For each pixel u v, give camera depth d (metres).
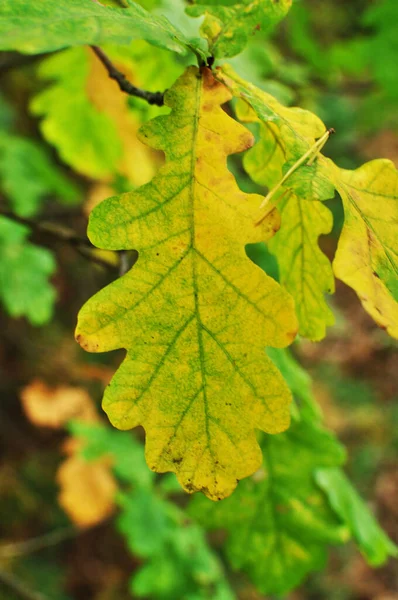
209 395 0.27
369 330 1.92
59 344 1.32
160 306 0.27
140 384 0.27
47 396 0.91
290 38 1.08
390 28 1.04
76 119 0.64
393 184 0.28
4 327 1.29
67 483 0.85
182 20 0.47
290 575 0.42
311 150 0.28
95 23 0.26
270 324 0.27
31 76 1.27
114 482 0.90
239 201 0.28
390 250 0.27
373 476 1.81
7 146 0.85
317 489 0.42
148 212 0.27
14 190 0.82
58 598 1.25
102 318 0.27
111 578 1.35
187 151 0.28
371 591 1.65
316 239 0.31
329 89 1.53
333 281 0.31
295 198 0.31
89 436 0.80
